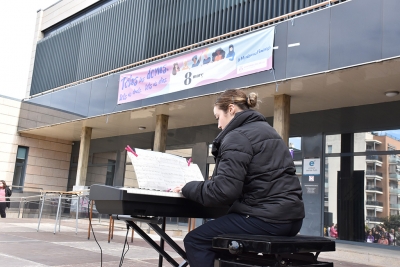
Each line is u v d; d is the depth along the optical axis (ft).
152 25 37.04
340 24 20.44
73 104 39.45
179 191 7.27
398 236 24.79
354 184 27.30
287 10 25.79
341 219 27.50
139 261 15.94
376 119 26.73
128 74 33.22
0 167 48.26
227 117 7.76
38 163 51.80
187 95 27.86
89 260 15.55
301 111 30.17
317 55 21.12
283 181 6.90
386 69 20.06
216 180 6.66
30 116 47.85
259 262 6.88
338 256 23.08
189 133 38.45
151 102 30.66
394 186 25.41
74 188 42.24
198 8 32.68
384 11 18.85
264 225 6.79
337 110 28.71
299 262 7.25
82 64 44.70
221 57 25.99
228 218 7.04
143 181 7.14
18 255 15.83
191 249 7.09
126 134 45.85
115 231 30.89
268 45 23.32
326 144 29.12
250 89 24.84
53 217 41.24
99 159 48.75
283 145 7.18
